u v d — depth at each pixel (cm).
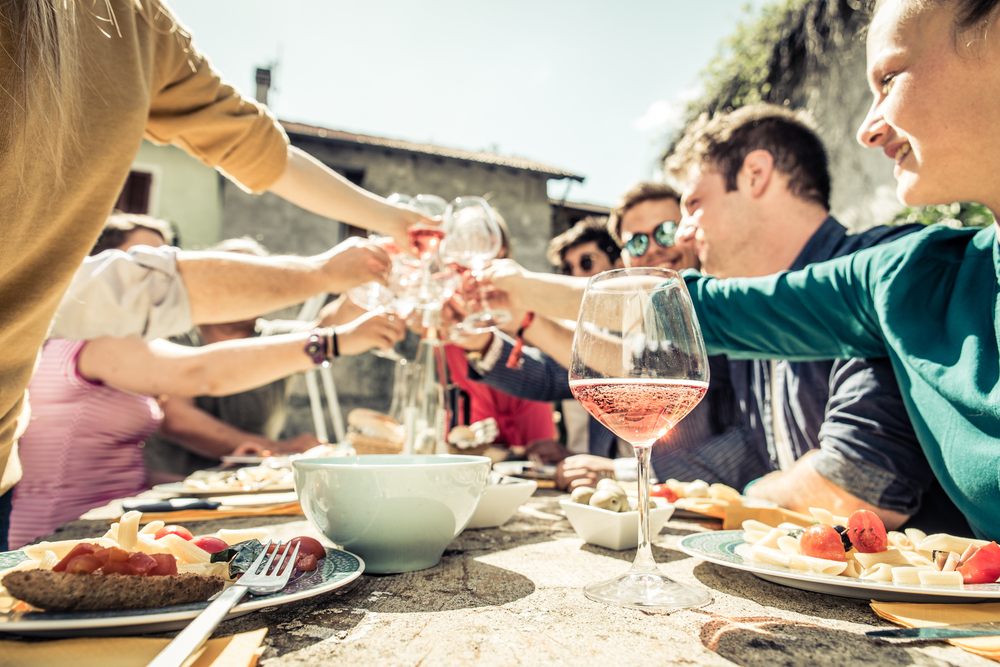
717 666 40
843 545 63
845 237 162
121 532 54
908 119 76
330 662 40
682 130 520
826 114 516
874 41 83
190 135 135
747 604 55
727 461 174
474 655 42
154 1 109
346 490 63
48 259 81
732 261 188
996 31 67
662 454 180
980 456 73
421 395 143
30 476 162
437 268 184
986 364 74
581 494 96
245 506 103
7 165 70
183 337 278
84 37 81
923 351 83
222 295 149
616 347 61
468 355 267
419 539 66
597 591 58
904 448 103
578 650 43
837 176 509
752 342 112
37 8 68
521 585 62
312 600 55
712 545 71
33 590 39
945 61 71
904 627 48
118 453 178
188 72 127
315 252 973
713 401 206
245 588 45
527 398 270
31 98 69
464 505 68
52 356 164
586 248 404
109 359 163
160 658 33
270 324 329
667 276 65
